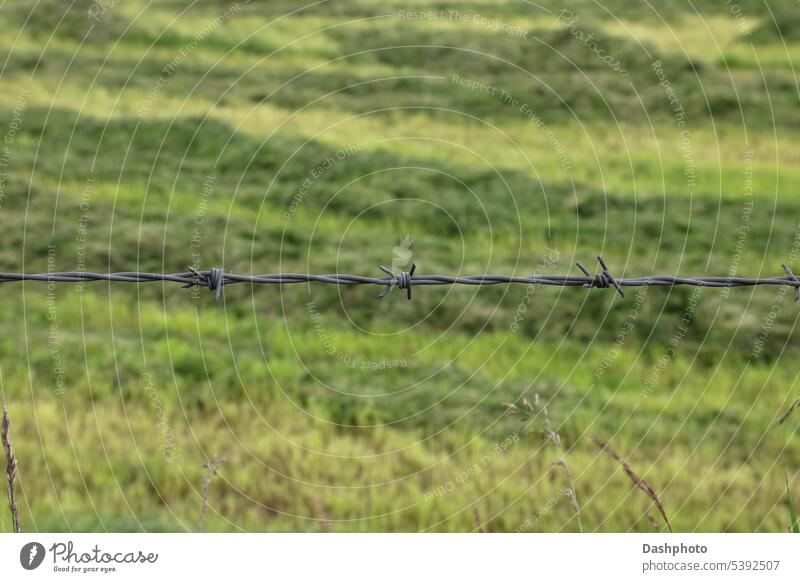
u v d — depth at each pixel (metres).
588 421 26.78
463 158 46.97
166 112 50.31
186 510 22.30
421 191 42.50
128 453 24.45
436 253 37.72
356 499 23.20
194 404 27.66
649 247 38.69
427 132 50.09
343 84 55.78
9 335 30.73
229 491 23.36
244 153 45.44
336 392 28.84
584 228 40.06
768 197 42.94
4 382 27.75
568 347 31.89
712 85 55.28
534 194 43.03
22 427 25.31
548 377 30.12
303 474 24.36
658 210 41.56
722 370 30.44
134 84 54.59
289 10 67.81
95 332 31.88
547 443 25.33
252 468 24.38
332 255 37.16
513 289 34.94
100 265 35.88
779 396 28.56
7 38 58.84
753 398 28.80
